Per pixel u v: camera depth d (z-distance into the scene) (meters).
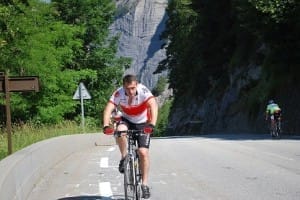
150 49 195.00
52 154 13.01
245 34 46.94
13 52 24.38
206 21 56.75
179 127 68.25
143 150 7.20
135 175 7.27
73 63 42.97
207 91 61.94
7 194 6.67
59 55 30.75
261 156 13.97
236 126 43.59
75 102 31.69
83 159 14.91
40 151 10.88
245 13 30.12
